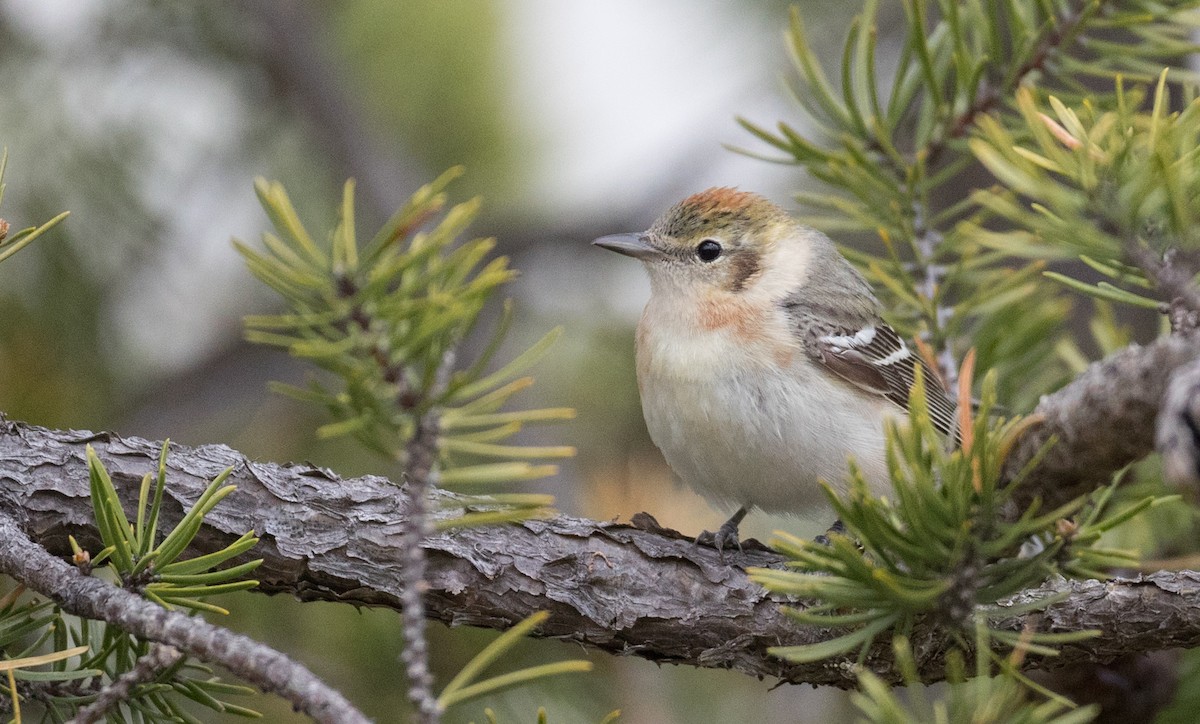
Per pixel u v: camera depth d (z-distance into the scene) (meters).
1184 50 8.03
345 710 5.32
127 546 6.18
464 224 4.94
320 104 13.60
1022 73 8.40
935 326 9.20
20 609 6.54
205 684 6.51
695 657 7.85
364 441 5.15
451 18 14.39
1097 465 5.82
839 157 8.59
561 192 15.53
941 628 6.85
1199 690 8.16
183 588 6.15
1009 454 6.05
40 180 12.18
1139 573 7.68
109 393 12.15
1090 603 7.25
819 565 5.71
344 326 5.44
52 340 11.60
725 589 7.79
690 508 11.35
